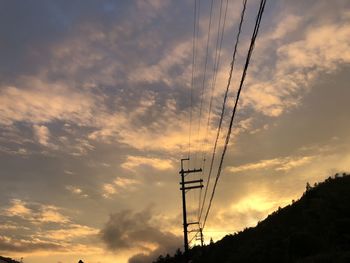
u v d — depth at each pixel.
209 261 75.50
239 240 78.00
